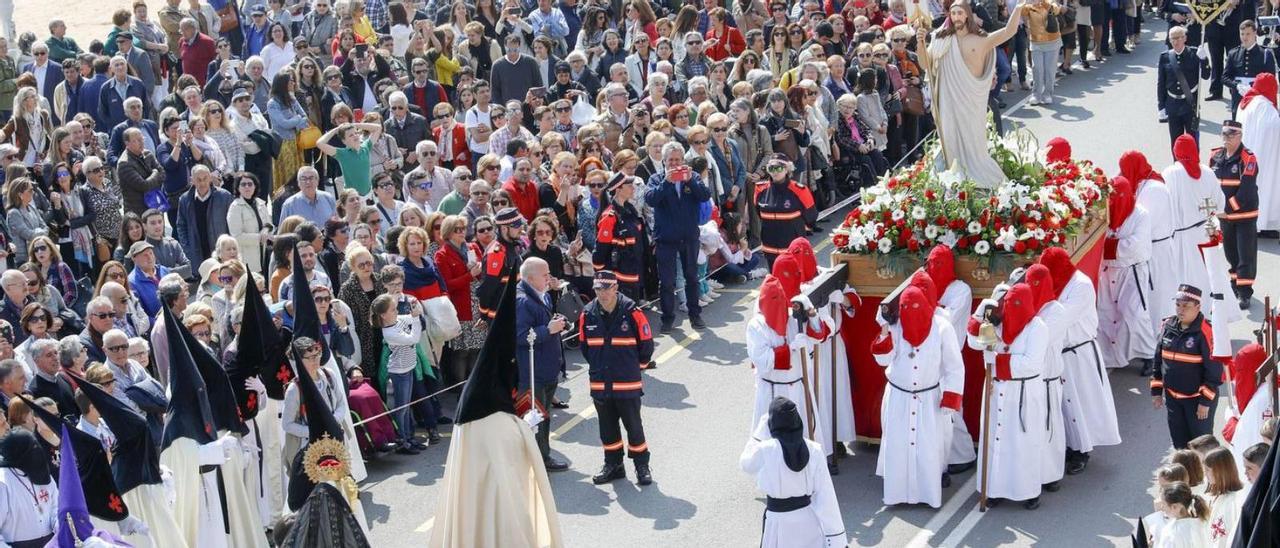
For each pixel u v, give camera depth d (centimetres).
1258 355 1160
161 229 1631
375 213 1570
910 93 2192
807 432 1266
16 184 1639
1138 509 1239
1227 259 1706
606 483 1326
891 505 1262
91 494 1014
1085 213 1377
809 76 2041
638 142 1914
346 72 2131
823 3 2606
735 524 1241
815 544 1055
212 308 1357
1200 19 2184
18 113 1909
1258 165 1856
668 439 1415
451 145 1970
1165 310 1548
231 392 1130
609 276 1302
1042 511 1242
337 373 1263
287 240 1409
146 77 2206
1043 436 1242
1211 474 1002
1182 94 2198
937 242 1308
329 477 1045
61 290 1521
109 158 1861
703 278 1777
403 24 2361
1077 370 1302
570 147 1934
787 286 1267
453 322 1434
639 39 2261
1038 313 1239
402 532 1243
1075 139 2345
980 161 1361
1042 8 2480
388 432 1370
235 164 1870
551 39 2370
